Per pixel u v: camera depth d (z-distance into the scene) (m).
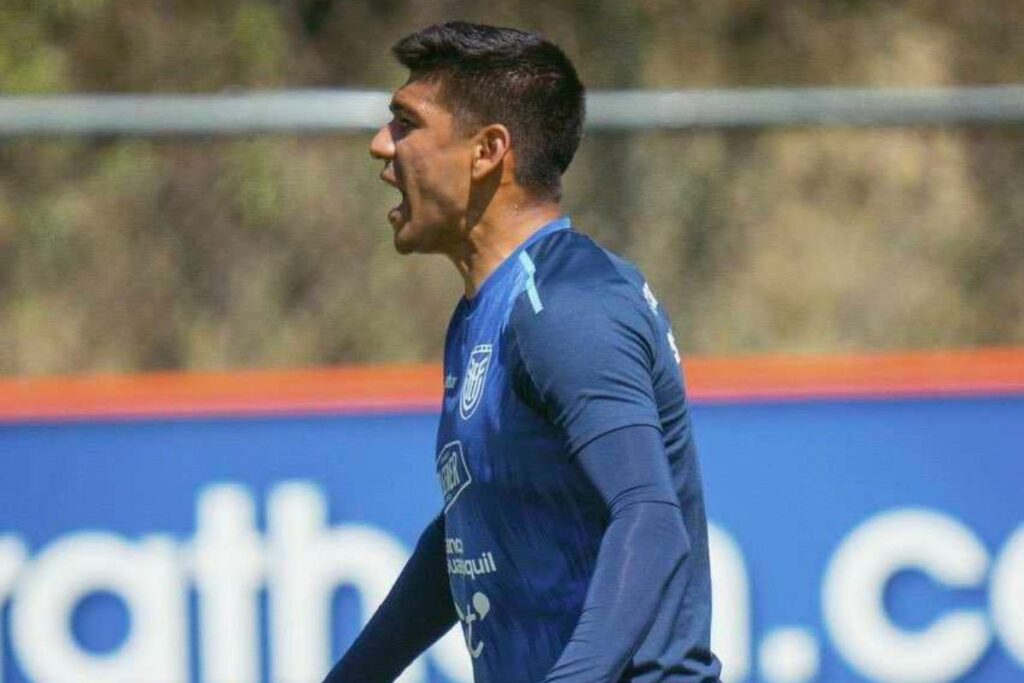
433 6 32.75
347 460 20.75
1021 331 27.52
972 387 21.23
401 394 20.80
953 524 21.20
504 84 11.14
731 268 26.92
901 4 34.03
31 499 20.42
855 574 21.08
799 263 27.17
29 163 26.41
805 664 20.94
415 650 12.73
